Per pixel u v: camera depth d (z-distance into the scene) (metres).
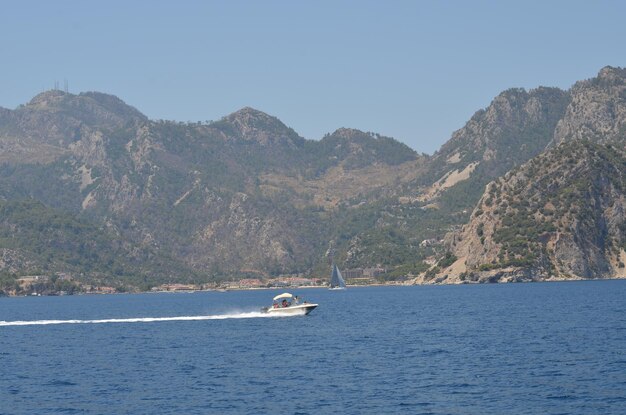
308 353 129.88
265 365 118.25
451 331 160.38
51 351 142.38
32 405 93.31
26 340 163.75
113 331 179.88
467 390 95.56
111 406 92.00
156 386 103.38
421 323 183.00
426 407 88.00
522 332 152.62
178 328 181.38
